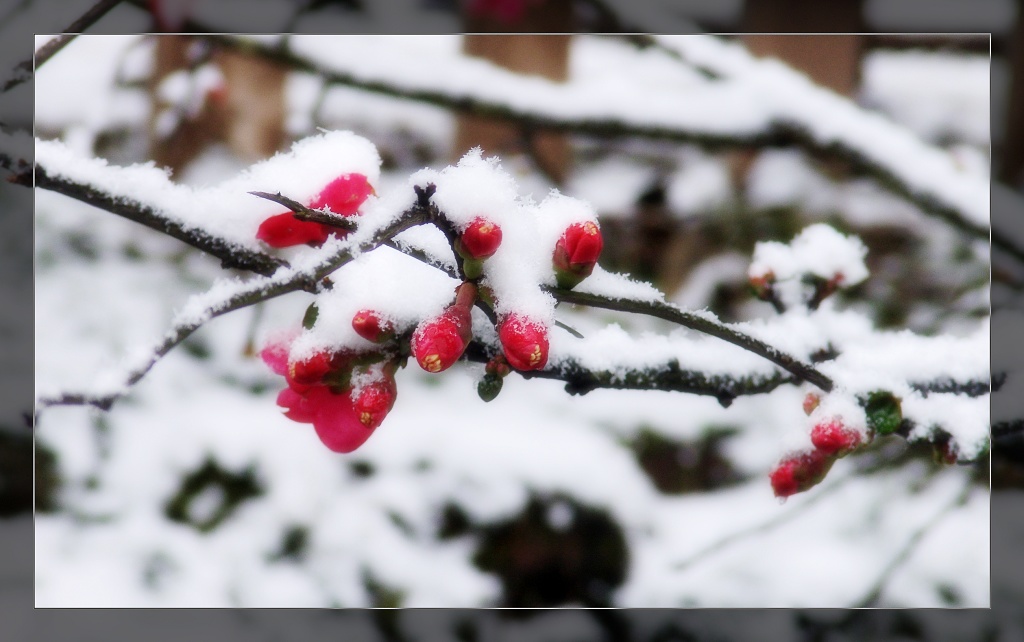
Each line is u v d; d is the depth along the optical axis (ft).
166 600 6.09
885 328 6.52
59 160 3.53
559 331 3.70
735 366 3.74
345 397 3.62
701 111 5.16
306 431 6.72
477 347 3.61
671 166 7.27
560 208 3.61
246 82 7.23
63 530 6.33
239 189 3.59
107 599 6.06
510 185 3.54
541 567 6.63
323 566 6.32
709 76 5.34
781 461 3.76
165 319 7.18
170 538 6.31
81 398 3.46
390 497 6.46
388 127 7.67
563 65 7.27
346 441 3.62
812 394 3.76
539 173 7.01
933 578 5.90
